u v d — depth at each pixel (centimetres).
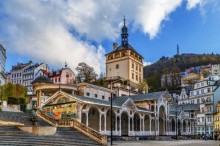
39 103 6072
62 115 4541
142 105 6725
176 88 15662
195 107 9694
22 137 2509
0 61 11525
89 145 2948
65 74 11994
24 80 13712
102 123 5366
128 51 9681
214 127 8812
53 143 2588
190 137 7494
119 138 5025
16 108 5966
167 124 7069
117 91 7825
